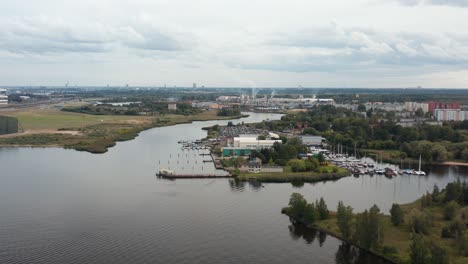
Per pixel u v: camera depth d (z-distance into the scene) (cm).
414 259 12838
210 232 16375
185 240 15575
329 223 16875
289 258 14300
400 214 16275
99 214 18262
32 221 17338
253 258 14275
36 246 14975
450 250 13825
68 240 15475
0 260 13875
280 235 16138
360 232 14712
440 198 18988
